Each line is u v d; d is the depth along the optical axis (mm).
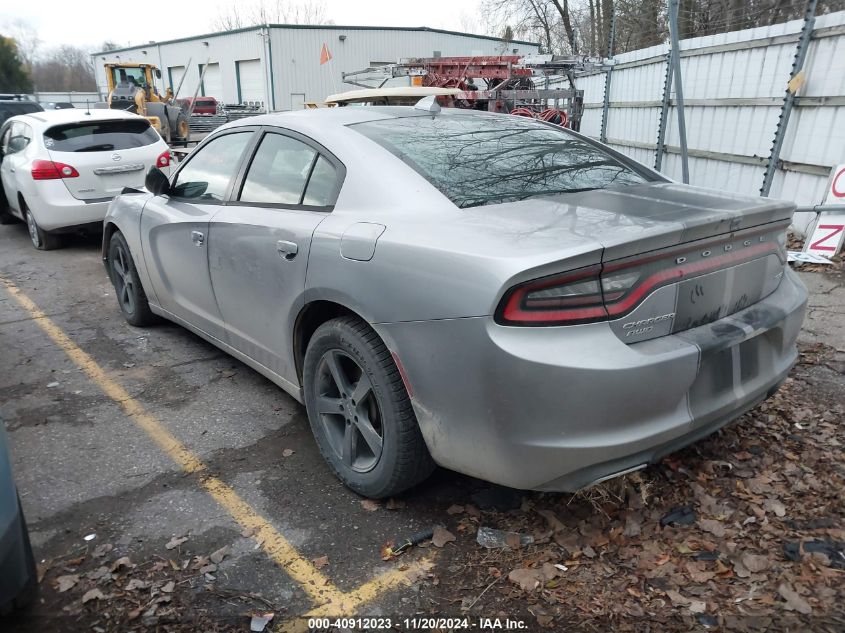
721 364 2396
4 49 57594
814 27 6340
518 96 11742
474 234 2283
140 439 3398
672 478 2848
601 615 2150
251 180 3430
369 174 2758
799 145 6594
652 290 2191
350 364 2867
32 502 2859
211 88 37750
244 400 3820
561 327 2078
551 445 2131
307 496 2879
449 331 2209
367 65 33469
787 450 3055
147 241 4328
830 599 2156
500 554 2461
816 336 4359
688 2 9992
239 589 2332
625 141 10367
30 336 4961
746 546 2428
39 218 7445
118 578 2389
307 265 2807
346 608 2238
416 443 2553
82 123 7484
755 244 2568
